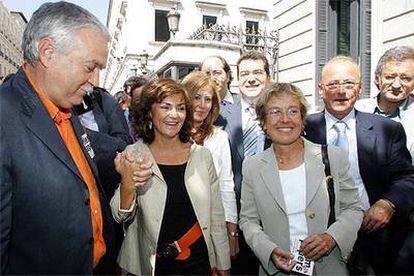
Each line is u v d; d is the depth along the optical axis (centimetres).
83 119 318
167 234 240
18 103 164
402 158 280
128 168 211
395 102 330
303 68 885
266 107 244
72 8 168
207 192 250
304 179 241
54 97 173
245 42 1728
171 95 248
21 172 157
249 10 2322
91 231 175
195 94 297
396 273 274
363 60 741
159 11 2161
